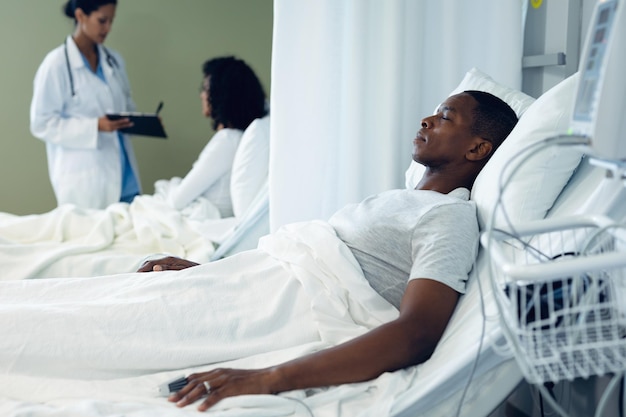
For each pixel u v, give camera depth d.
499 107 1.41
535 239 1.15
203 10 3.93
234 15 3.98
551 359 0.76
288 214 1.92
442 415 1.04
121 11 3.82
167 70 3.94
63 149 3.21
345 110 1.88
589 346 0.75
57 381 1.08
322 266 1.27
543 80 1.92
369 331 1.09
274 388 1.03
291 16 1.85
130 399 1.04
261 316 1.21
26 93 3.77
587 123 0.78
